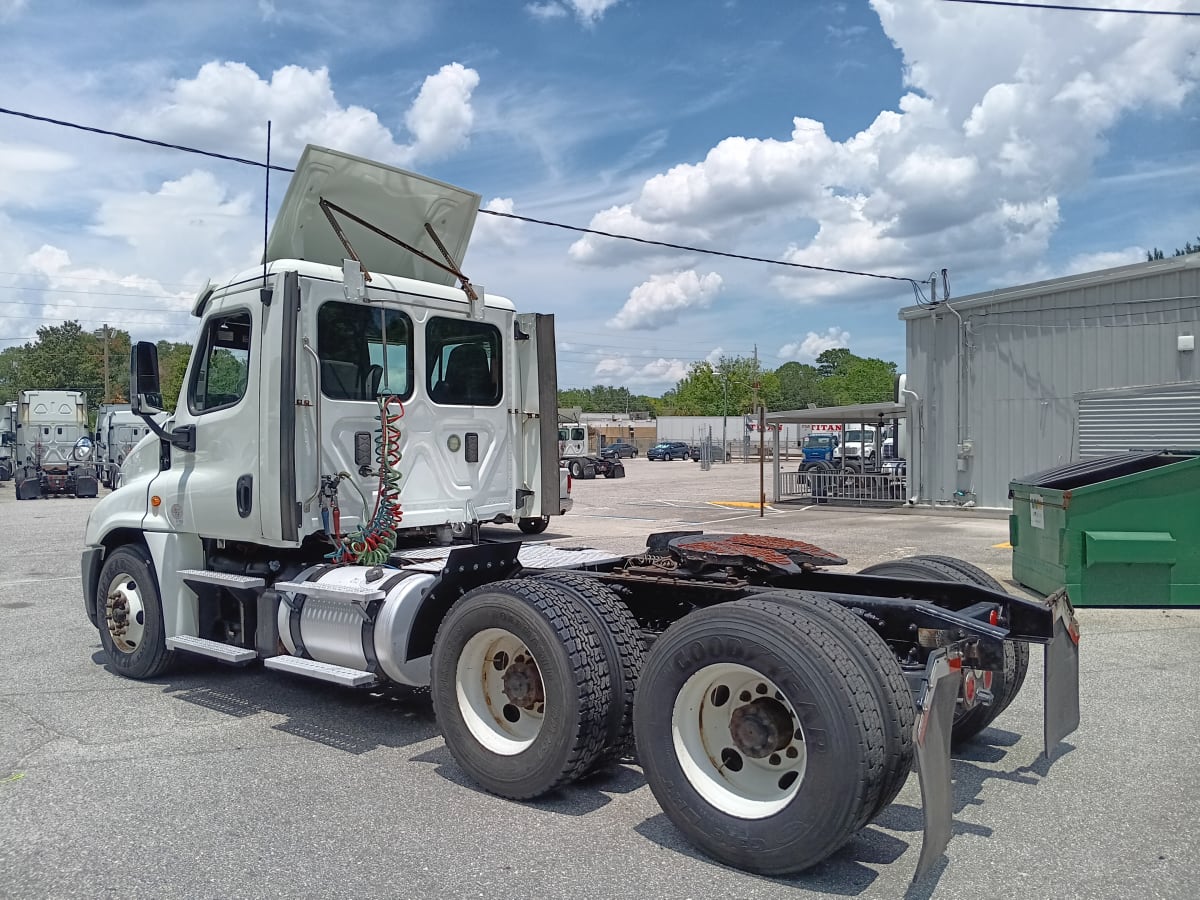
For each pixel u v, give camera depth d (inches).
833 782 132.0
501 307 275.9
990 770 190.9
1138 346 674.8
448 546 258.2
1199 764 192.7
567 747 163.0
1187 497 355.3
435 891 138.4
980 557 506.0
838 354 5743.1
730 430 3058.6
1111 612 353.1
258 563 242.2
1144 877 141.7
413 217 267.6
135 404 249.1
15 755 202.5
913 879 130.7
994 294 732.7
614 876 142.9
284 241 248.7
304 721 227.8
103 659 297.7
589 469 1551.4
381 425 235.8
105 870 146.0
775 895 136.3
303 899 136.3
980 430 751.7
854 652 137.2
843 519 741.9
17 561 557.6
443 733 183.9
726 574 188.9
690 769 150.7
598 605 173.5
